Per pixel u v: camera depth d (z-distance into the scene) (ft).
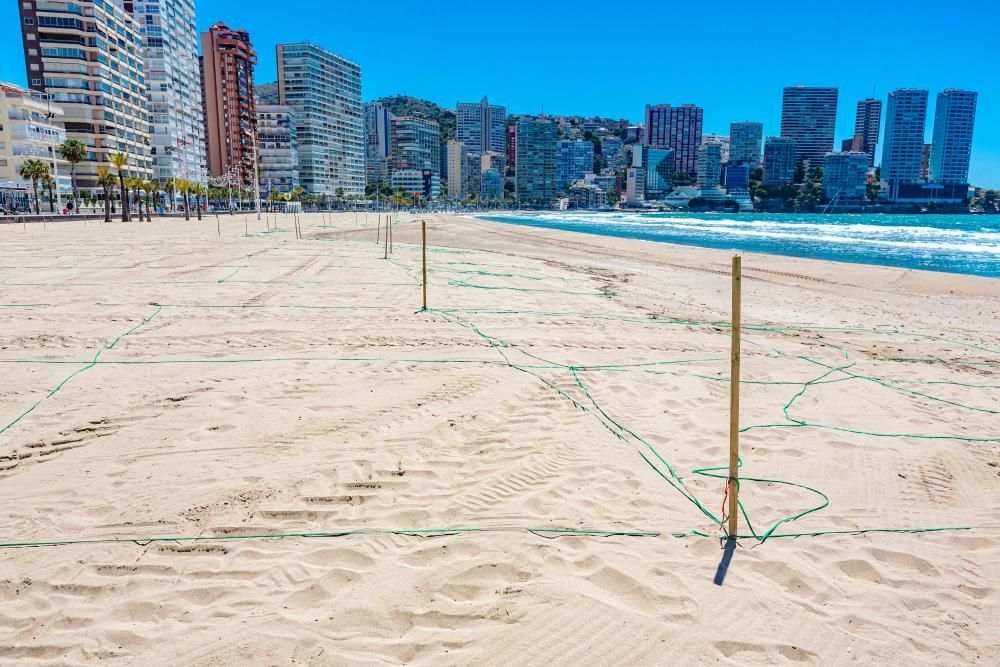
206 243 94.89
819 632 10.52
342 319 35.91
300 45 561.84
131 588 11.46
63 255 71.92
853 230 191.42
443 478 16.02
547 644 10.09
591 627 10.49
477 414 20.61
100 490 15.10
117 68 310.45
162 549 12.70
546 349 29.94
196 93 418.10
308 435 18.61
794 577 12.03
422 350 29.04
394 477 16.02
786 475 16.58
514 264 71.10
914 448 18.60
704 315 41.70
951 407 22.65
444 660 9.74
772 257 87.66
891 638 10.44
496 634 10.31
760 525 13.98
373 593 11.34
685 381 24.94
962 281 62.23
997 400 23.75
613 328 35.78
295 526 13.64
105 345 28.99
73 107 285.43
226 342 29.99
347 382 23.84
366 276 54.65
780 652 10.03
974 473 16.94
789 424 20.39
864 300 50.16
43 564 12.14
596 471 16.55
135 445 17.72
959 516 14.64
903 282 61.57
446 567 12.17
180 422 19.48
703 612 10.93
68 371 24.77
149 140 347.36
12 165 245.45
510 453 17.58
